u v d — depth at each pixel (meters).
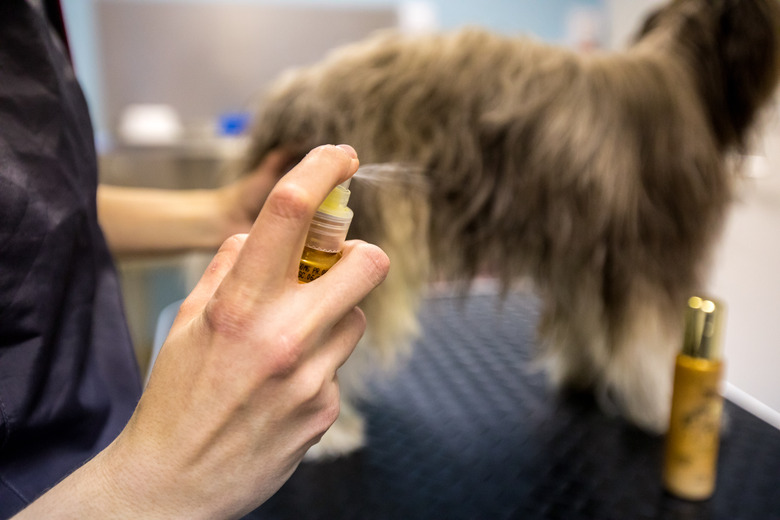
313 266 0.34
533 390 0.74
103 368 0.45
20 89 0.40
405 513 0.55
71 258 0.42
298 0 1.74
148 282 1.13
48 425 0.41
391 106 0.62
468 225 0.63
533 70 0.64
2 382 0.39
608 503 0.56
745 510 0.55
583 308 0.65
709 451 0.55
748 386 0.68
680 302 0.65
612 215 0.62
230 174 0.72
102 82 1.63
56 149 0.41
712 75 0.66
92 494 0.31
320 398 0.33
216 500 0.32
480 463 0.61
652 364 0.64
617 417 0.68
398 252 0.61
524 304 0.99
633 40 0.75
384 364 0.67
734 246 0.70
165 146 1.27
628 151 0.63
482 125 0.62
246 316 0.29
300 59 1.69
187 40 1.63
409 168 0.60
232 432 0.31
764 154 0.67
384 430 0.67
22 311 0.39
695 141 0.64
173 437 0.31
